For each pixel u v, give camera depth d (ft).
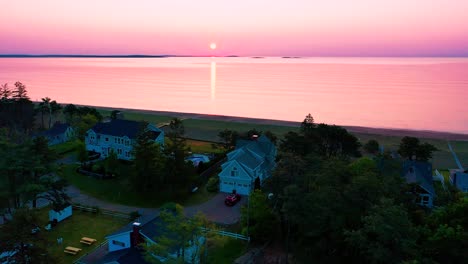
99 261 117.39
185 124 394.11
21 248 89.66
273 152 222.89
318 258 120.88
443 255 94.68
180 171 177.78
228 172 185.26
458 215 109.91
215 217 156.97
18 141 208.44
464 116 459.32
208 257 113.29
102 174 204.23
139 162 174.70
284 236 136.15
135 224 118.32
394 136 350.23
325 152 213.87
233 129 369.50
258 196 137.28
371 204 106.42
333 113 485.97
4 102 324.39
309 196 111.96
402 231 90.99
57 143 281.33
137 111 490.49
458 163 261.03
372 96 639.35
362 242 95.40
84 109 357.00
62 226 146.92
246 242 133.39
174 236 112.57
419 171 178.60
